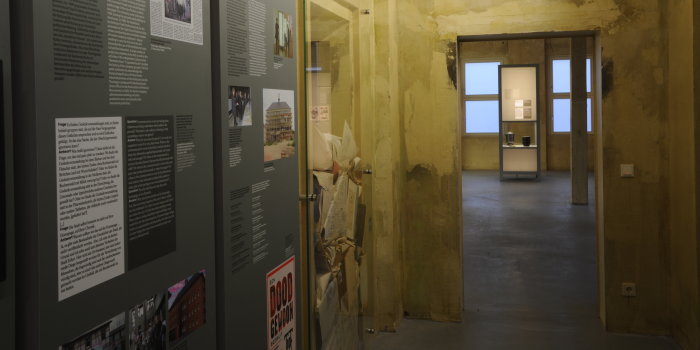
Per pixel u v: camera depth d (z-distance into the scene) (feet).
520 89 48.32
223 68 6.07
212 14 5.95
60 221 3.93
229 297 6.29
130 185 4.64
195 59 5.60
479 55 56.90
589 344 14.49
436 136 16.29
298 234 8.37
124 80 4.55
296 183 8.27
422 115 16.34
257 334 7.03
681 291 14.15
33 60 3.71
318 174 10.53
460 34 15.89
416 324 16.17
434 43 16.10
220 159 6.04
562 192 41.93
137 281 4.75
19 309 3.80
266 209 7.23
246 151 6.63
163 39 5.07
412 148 16.47
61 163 3.93
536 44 55.52
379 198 15.25
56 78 3.89
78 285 4.10
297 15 9.04
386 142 15.11
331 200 10.85
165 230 5.12
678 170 14.11
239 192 6.47
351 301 12.13
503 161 49.49
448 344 14.64
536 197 39.91
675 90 14.19
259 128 6.99
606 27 14.90
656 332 15.06
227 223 6.20
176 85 5.27
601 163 15.26
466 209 35.73
